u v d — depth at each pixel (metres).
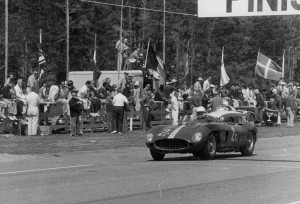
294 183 20.31
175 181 20.83
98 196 17.50
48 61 98.94
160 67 62.91
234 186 19.56
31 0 104.44
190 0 108.94
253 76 108.94
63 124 44.69
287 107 60.25
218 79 105.94
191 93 55.94
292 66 122.06
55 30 103.62
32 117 41.78
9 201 16.72
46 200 16.86
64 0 105.12
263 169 24.75
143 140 40.50
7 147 34.22
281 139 44.00
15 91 42.78
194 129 28.72
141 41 104.38
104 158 29.91
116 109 44.91
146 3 110.56
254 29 115.31
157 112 51.75
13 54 91.56
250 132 31.83
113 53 105.88
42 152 32.25
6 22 60.38
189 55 107.06
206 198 17.09
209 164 26.89
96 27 107.06
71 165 26.48
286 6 25.39
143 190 18.69
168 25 106.06
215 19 109.50
